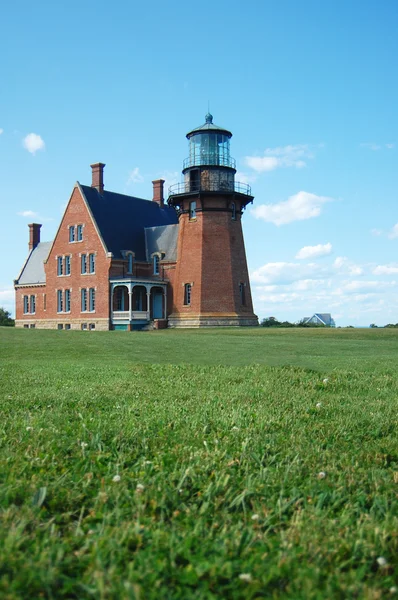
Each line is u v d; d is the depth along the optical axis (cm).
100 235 5891
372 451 746
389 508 539
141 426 826
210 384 1341
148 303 5769
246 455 682
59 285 6359
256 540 457
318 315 8619
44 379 1407
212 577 393
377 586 391
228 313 5397
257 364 1847
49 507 522
